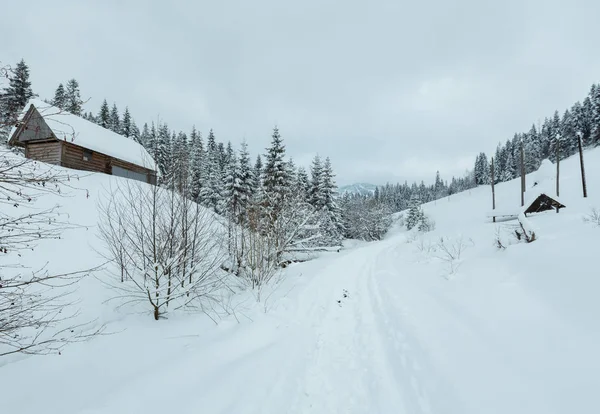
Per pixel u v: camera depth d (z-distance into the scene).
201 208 7.95
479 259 9.44
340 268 13.37
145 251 6.27
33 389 3.44
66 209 10.03
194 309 6.85
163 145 34.94
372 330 5.86
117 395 3.37
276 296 7.98
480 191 75.31
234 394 3.62
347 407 3.59
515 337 4.19
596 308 4.05
